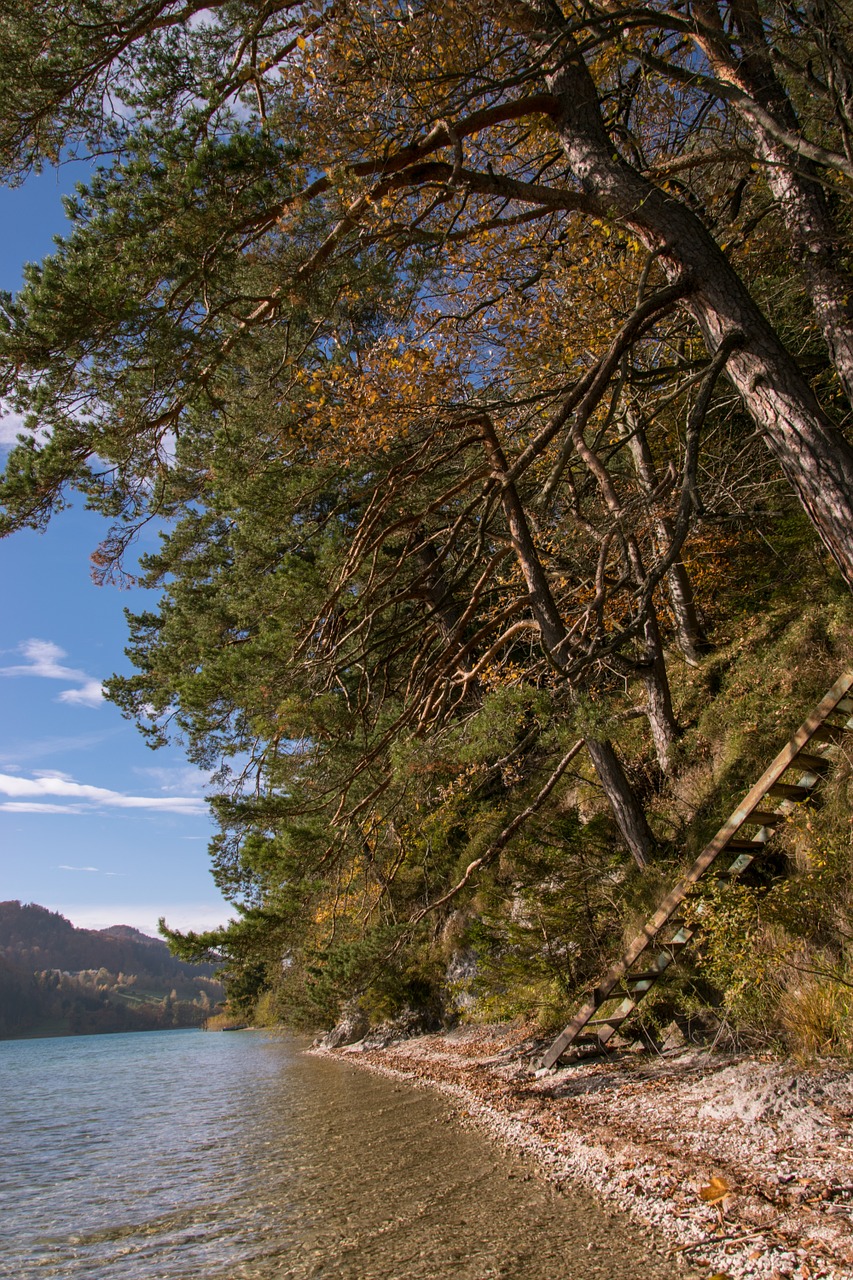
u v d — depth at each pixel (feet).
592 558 40.40
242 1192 25.73
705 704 43.29
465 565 48.78
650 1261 14.61
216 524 69.62
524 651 53.98
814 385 36.40
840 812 25.44
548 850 41.60
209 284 24.27
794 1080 21.54
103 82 25.44
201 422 37.22
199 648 60.08
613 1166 20.43
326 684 42.16
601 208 25.66
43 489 25.58
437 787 41.73
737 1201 16.21
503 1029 48.44
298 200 24.30
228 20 26.37
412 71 27.04
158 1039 301.63
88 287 21.65
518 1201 19.61
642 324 23.79
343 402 36.35
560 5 33.12
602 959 36.17
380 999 63.77
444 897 41.55
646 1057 31.04
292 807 46.06
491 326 36.81
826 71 21.65
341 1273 16.52
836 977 22.16
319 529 49.62
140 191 22.62
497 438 37.58
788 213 26.14
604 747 36.73
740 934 25.02
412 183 26.37
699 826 33.81
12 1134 50.06
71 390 24.20
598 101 27.02
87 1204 27.43
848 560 19.72
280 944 48.29
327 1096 45.60
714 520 37.32
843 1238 13.62
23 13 23.63
